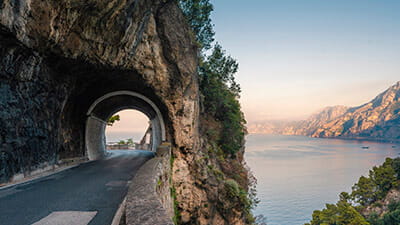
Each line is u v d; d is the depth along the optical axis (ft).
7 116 23.56
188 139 53.72
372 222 159.63
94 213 16.29
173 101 50.75
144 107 65.77
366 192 200.03
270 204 324.39
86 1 25.85
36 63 26.25
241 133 86.17
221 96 80.48
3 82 22.65
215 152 72.43
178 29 51.98
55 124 35.40
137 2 33.94
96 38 31.01
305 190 390.42
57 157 37.01
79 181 27.66
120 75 43.45
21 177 26.76
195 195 52.90
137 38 39.45
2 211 16.66
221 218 58.44
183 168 53.01
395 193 175.63
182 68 51.13
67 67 32.32
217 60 85.30
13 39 21.04
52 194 21.48
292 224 253.65
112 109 68.64
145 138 130.21
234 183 62.03
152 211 9.53
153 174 17.88
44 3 22.20
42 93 29.89
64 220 14.92
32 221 14.74
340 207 151.02
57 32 25.50
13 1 19.22
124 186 25.04
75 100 44.47
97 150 60.95
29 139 27.96
